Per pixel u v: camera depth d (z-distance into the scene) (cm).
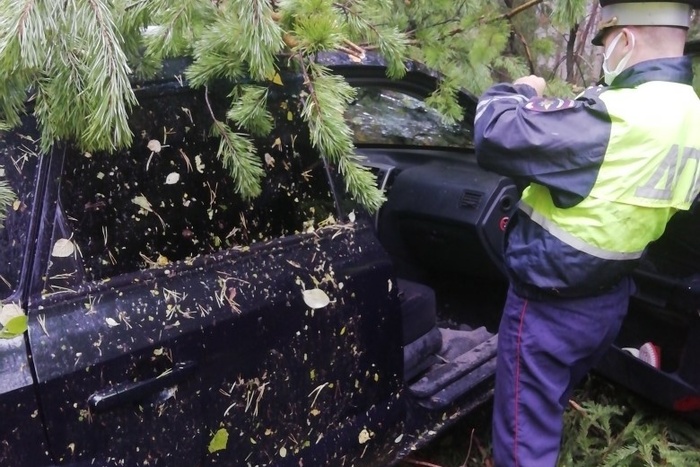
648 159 177
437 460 272
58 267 154
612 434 278
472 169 290
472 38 270
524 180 187
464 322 327
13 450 142
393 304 221
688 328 253
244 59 170
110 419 156
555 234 188
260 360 184
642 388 269
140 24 159
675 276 255
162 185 174
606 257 186
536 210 195
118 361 156
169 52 171
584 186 180
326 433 203
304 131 204
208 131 184
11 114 150
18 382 142
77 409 150
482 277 300
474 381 253
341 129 181
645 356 266
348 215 215
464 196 278
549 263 190
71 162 159
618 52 191
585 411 265
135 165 170
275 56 182
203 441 173
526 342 203
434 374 253
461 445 280
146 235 170
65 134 154
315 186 208
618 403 289
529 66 331
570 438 266
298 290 192
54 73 147
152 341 162
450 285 328
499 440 213
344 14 194
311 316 195
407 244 304
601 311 199
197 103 182
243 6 160
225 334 175
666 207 186
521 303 204
